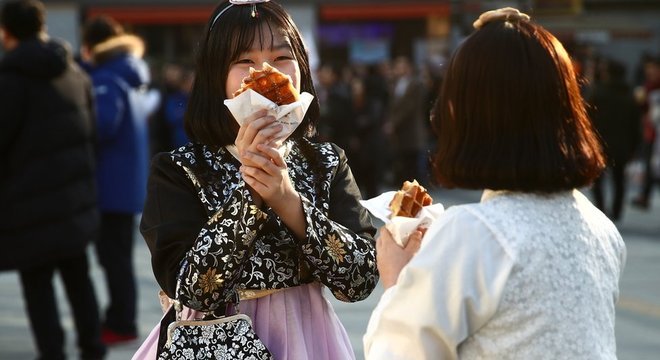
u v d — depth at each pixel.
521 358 2.30
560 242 2.34
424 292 2.32
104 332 6.95
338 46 26.34
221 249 2.71
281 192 2.72
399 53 26.42
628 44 26.30
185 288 2.73
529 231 2.32
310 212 2.81
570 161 2.33
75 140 6.14
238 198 2.73
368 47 26.36
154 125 12.91
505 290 2.29
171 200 2.88
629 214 14.62
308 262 2.88
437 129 2.47
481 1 19.50
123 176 6.92
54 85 6.06
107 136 6.83
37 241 5.95
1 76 5.93
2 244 5.94
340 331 3.04
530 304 2.30
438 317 2.31
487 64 2.35
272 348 2.88
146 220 2.92
